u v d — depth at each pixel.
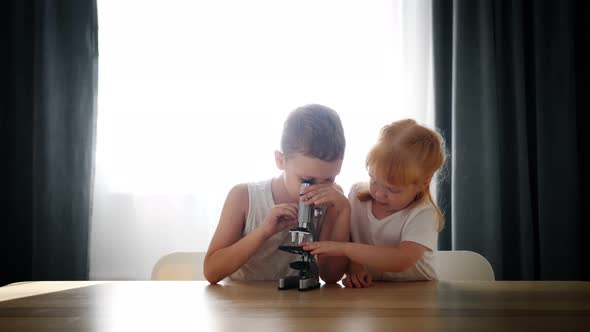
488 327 0.62
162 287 1.05
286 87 2.48
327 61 2.48
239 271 1.42
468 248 2.33
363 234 1.41
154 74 2.50
